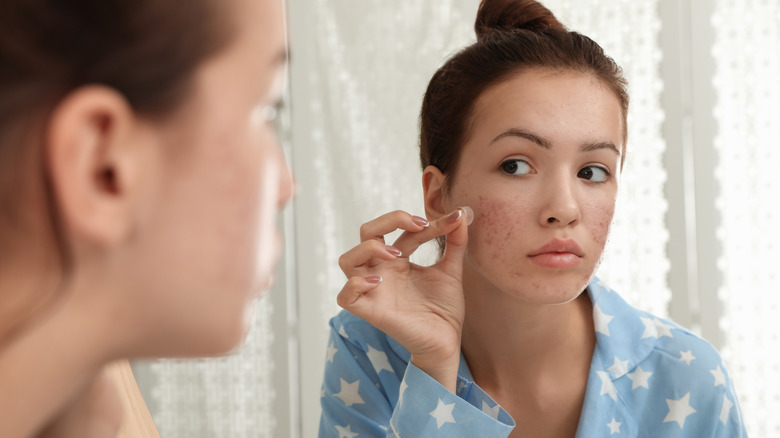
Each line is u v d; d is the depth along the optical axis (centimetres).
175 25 27
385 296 77
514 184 74
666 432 85
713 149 178
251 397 199
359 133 194
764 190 176
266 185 30
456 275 79
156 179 27
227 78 28
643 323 89
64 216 26
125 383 51
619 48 180
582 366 87
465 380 81
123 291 28
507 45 77
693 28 177
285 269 197
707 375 85
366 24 194
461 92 79
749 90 176
